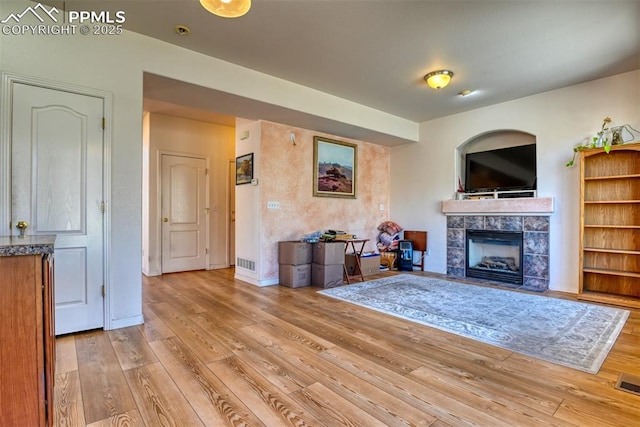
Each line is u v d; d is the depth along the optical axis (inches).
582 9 100.1
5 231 92.6
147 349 93.7
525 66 140.9
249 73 143.1
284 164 187.2
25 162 95.8
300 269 173.6
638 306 135.1
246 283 182.4
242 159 191.8
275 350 93.4
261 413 64.0
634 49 125.6
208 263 229.5
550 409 65.8
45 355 50.0
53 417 60.4
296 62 137.1
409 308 134.4
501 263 194.2
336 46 123.6
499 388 73.9
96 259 107.7
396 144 240.2
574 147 162.9
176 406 66.2
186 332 107.0
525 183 184.1
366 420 61.9
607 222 154.6
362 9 100.3
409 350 94.1
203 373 79.8
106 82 108.7
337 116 178.9
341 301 145.2
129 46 113.1
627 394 71.5
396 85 162.2
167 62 120.8
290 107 157.6
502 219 186.9
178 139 216.4
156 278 195.8
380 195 244.1
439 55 130.9
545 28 110.9
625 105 148.3
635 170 147.3
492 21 106.8
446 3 97.5
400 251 227.1
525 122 179.8
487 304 140.4
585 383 76.1
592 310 132.2
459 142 208.8
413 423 61.1
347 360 87.5
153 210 205.3
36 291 47.4
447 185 215.0
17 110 94.7
